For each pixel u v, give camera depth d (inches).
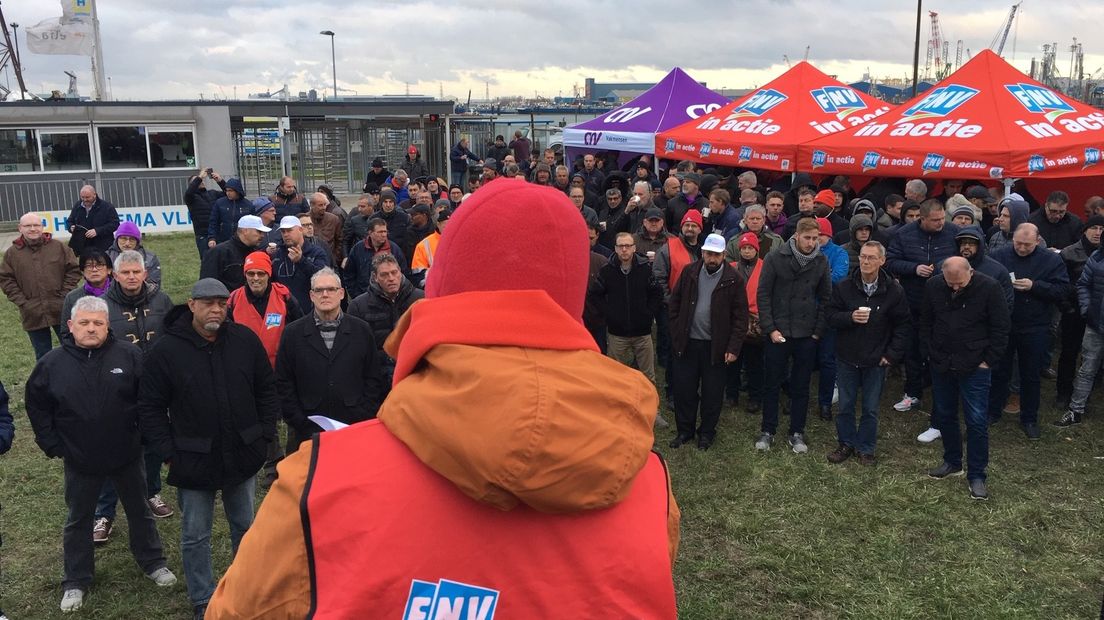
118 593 171.9
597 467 31.2
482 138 1056.8
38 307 278.2
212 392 155.0
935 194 424.5
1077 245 296.4
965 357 217.9
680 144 490.3
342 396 190.4
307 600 32.0
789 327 247.8
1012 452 251.6
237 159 910.4
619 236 262.7
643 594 34.8
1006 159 340.5
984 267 249.6
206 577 159.0
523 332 33.3
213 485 157.1
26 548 191.5
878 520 206.4
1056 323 326.3
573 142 611.8
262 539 33.5
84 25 794.2
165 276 519.5
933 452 251.9
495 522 32.6
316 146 942.4
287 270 272.1
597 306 269.4
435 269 36.1
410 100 927.0
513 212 34.3
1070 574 181.5
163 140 736.3
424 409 31.7
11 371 319.3
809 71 500.7
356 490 32.5
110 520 195.2
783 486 227.0
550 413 30.6
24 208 700.0
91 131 710.5
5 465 236.4
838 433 247.3
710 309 247.1
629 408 33.9
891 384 318.3
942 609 168.9
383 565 31.5
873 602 171.0
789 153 414.9
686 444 258.2
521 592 32.7
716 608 169.3
